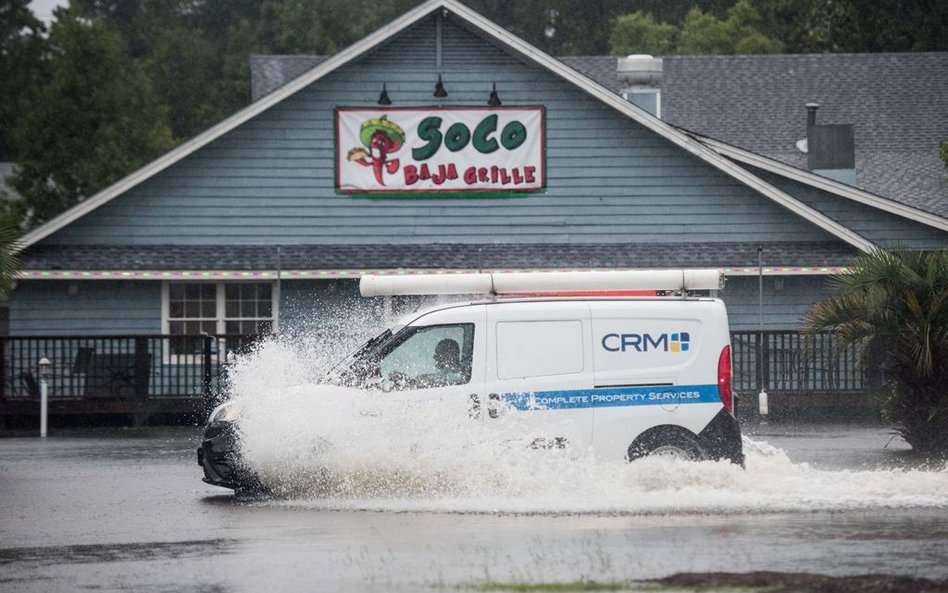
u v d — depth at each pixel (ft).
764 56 212.23
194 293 159.94
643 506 70.54
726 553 56.59
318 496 78.13
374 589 50.83
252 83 205.46
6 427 146.41
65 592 52.37
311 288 159.53
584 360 76.69
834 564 53.93
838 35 301.84
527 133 163.43
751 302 162.20
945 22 297.12
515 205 163.94
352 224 162.91
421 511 71.05
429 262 157.69
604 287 79.82
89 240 160.35
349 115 162.30
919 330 102.53
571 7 357.82
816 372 144.05
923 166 191.31
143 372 145.69
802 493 74.33
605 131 164.04
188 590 52.01
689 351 77.25
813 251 161.48
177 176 161.68
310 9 346.33
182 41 362.94
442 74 163.32
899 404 104.53
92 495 84.53
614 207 164.35
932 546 58.03
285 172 162.50
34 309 158.10
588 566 54.19
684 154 164.55
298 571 55.16
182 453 112.98
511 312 77.10
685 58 210.79
